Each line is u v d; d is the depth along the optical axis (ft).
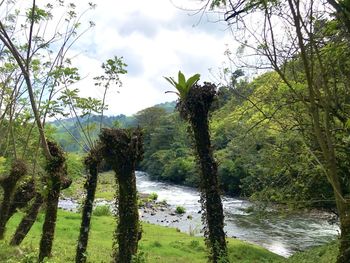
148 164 275.80
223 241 28.45
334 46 16.93
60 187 43.83
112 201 149.38
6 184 48.16
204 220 29.14
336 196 16.07
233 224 111.75
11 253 41.34
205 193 28.84
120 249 32.24
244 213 126.72
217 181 29.01
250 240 92.63
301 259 53.16
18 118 56.08
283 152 51.37
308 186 50.42
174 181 240.12
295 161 51.93
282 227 105.29
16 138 60.39
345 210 15.94
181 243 80.28
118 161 32.07
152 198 171.83
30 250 45.73
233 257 68.54
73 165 60.18
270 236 96.63
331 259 44.14
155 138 273.54
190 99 28.37
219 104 29.60
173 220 128.06
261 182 61.62
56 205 43.21
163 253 69.31
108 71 44.19
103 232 86.63
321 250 54.08
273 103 38.40
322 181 50.01
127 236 32.24
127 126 36.06
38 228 76.69
